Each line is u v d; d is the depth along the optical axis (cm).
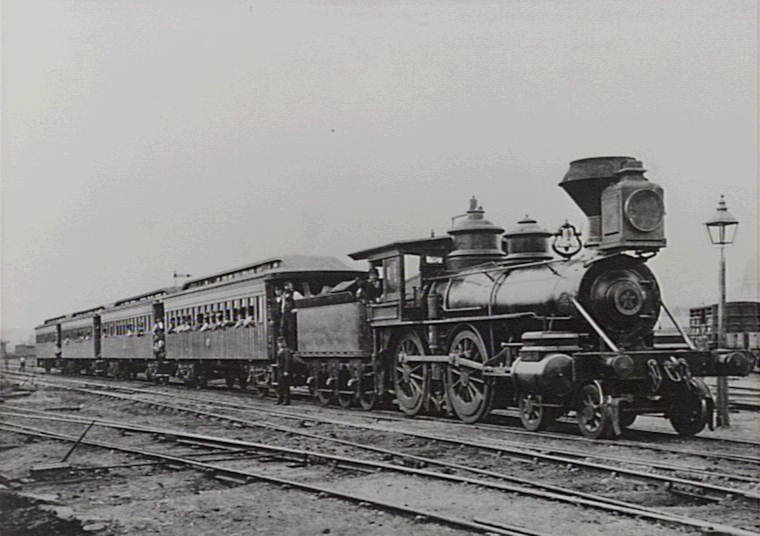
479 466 1045
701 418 1267
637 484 901
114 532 769
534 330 1409
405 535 719
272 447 1179
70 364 4359
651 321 1326
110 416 1858
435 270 1755
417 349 1725
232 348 2455
